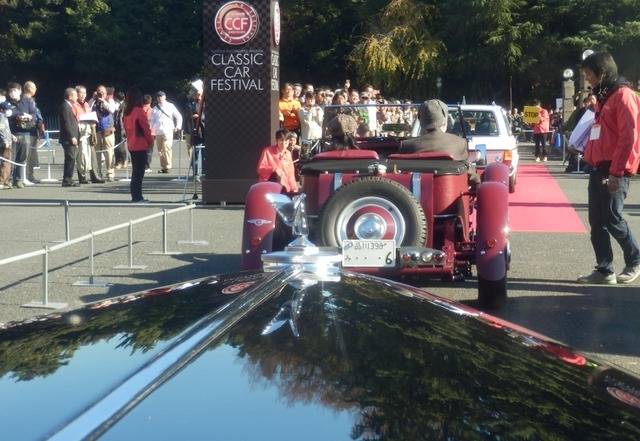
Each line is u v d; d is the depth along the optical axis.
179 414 1.58
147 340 2.04
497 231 6.60
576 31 50.56
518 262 9.14
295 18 57.50
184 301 2.41
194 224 12.38
